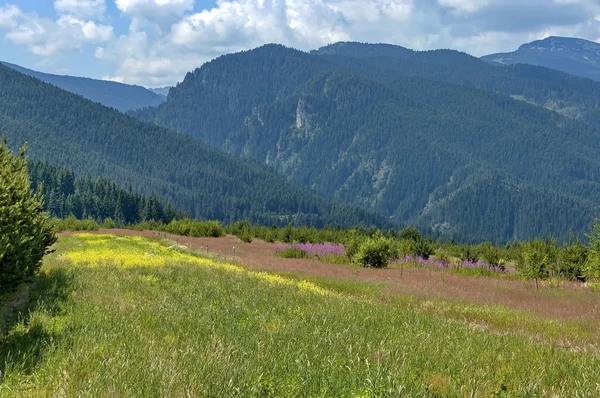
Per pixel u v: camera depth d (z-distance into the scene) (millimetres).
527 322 15797
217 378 6742
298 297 16406
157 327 10148
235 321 11422
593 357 10078
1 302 10828
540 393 7164
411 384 6957
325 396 6516
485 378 7832
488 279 31469
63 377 6504
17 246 10523
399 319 13773
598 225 25891
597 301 21328
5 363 6898
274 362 7957
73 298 12578
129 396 5977
